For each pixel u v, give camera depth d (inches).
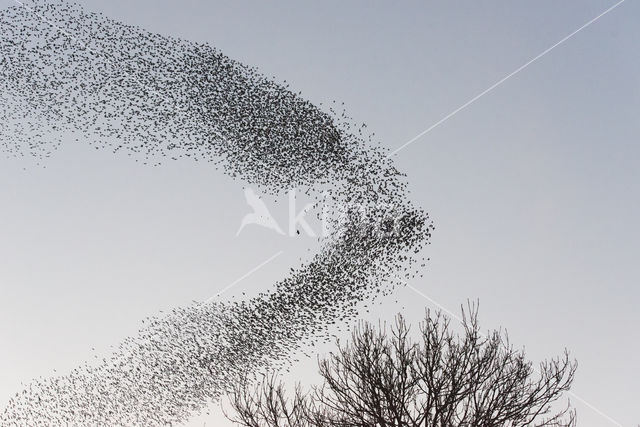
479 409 416.8
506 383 429.4
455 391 419.5
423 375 430.6
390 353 447.8
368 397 437.7
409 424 419.8
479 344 444.5
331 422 445.7
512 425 419.2
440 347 440.5
